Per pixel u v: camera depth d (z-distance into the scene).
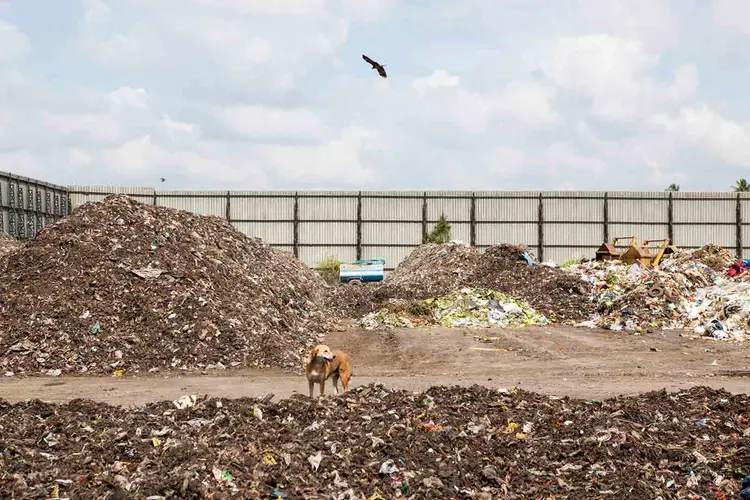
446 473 8.16
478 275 34.56
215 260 23.34
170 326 18.88
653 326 26.36
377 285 37.84
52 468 7.85
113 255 21.27
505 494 7.97
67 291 19.53
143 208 24.64
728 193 58.03
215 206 57.25
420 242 57.84
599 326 27.05
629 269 33.44
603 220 58.12
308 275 35.53
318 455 8.43
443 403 11.12
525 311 28.89
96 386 15.34
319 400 10.92
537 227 58.03
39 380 16.14
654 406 11.48
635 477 8.48
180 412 10.31
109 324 18.70
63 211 53.97
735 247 58.28
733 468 8.75
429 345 22.50
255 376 16.95
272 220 57.41
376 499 7.58
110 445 8.66
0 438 8.74
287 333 21.39
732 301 26.34
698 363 19.28
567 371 17.98
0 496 7.06
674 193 58.09
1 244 35.53
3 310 18.86
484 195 57.91
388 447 8.79
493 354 20.89
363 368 18.81
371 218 57.72
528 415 10.64
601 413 10.80
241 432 9.19
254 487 7.50
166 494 7.16
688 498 8.02
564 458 9.05
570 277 32.06
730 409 11.30
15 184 45.03
